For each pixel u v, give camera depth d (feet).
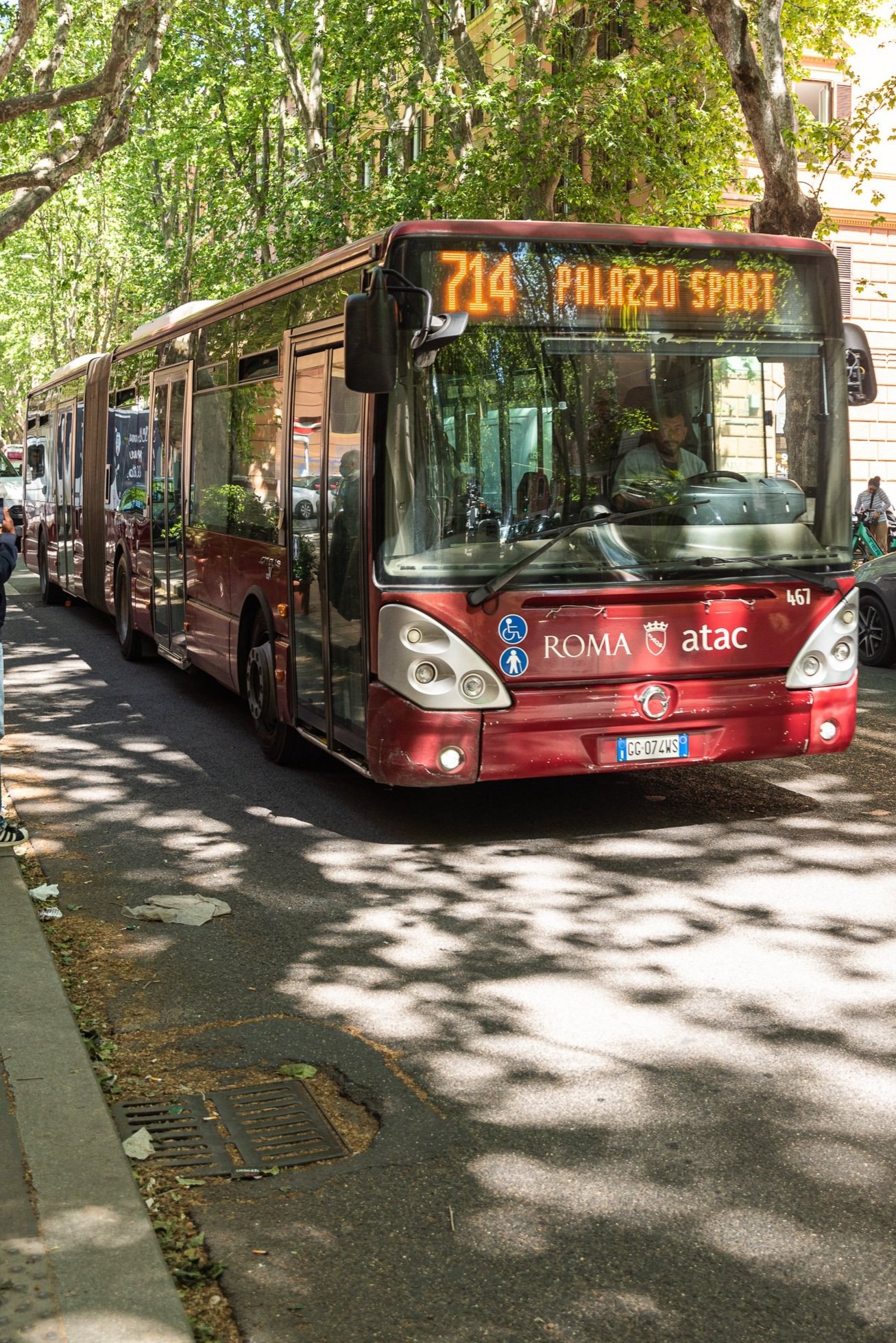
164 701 42.34
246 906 22.45
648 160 75.72
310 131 96.48
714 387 25.35
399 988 18.76
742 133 78.69
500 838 26.40
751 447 25.63
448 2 82.02
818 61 93.35
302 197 93.40
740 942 20.42
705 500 25.22
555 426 24.47
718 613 25.25
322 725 28.48
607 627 24.61
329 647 27.58
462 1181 13.53
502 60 98.43
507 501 24.25
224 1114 15.10
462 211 78.84
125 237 147.64
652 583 24.77
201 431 39.01
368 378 22.91
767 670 25.77
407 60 92.02
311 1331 11.18
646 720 24.89
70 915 22.04
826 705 26.21
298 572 29.66
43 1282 11.43
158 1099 15.48
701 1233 12.55
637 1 81.76
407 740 24.09
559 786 30.55
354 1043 16.96
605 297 24.79
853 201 94.53
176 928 21.31
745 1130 14.53
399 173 85.87
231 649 35.73
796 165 54.44
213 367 37.50
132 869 24.52
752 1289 11.69
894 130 65.87
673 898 22.53
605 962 19.66
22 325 187.73
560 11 80.38
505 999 18.31
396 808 28.81
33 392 81.56
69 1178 13.16
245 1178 13.64
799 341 26.00
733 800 29.01
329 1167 13.84
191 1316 11.37
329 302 27.43
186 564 40.98
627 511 24.79
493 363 24.21
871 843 25.63
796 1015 17.63
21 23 42.80
